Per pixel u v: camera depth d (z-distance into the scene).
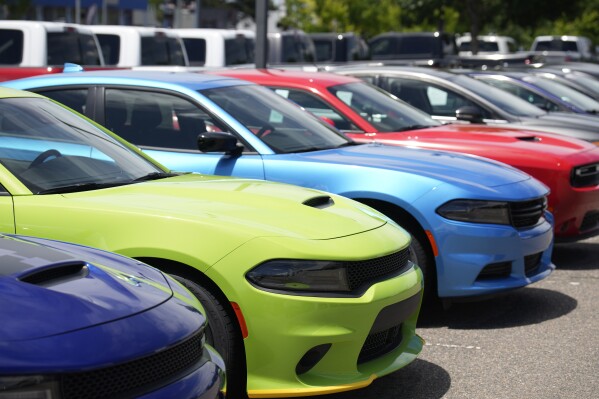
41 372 3.13
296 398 5.45
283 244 4.86
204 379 3.68
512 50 41.94
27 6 42.56
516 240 7.11
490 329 7.23
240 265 4.80
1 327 3.22
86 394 3.23
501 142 9.66
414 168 7.23
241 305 4.79
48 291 3.52
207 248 4.84
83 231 4.98
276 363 4.80
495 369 6.22
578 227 9.41
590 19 53.34
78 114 6.27
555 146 9.68
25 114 5.79
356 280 5.03
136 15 55.94
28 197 5.15
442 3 39.72
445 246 6.91
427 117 10.59
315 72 10.50
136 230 4.93
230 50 25.03
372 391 5.72
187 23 60.66
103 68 18.66
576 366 6.31
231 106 7.53
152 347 3.46
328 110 9.73
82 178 5.51
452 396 5.67
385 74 12.30
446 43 31.66
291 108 8.11
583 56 41.97
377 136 9.59
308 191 5.85
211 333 4.87
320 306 4.80
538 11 38.53
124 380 3.35
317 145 7.69
